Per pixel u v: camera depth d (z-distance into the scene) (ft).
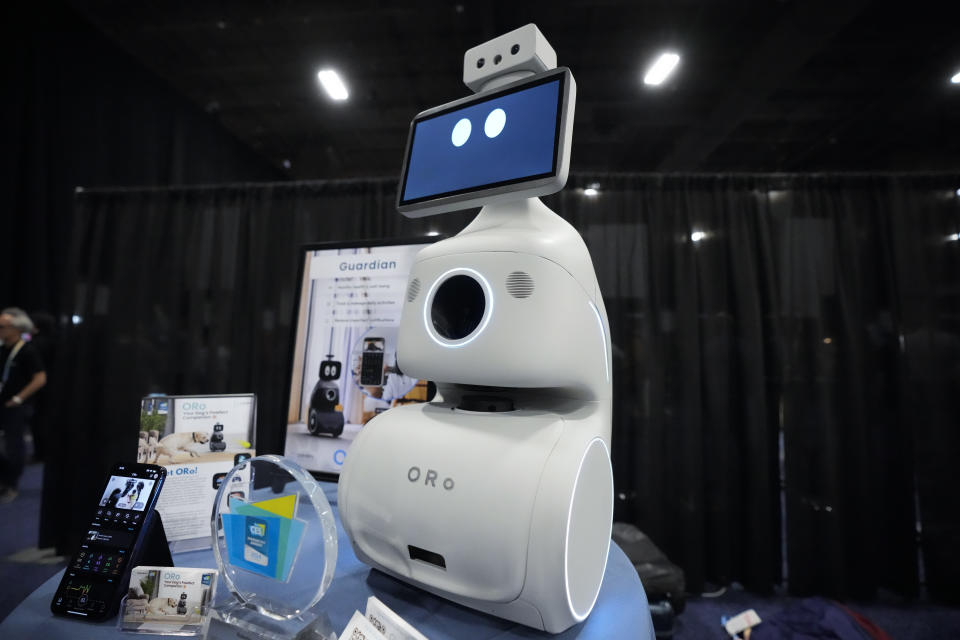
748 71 11.16
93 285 8.21
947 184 7.39
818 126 13.50
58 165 11.19
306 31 10.91
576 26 10.20
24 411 10.16
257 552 1.99
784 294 7.45
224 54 11.76
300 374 3.76
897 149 13.98
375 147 15.90
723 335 7.48
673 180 7.84
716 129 13.50
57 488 7.77
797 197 7.64
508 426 1.98
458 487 1.86
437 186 2.42
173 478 2.69
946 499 7.00
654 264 7.68
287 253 8.05
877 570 6.99
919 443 7.16
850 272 7.41
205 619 1.93
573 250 2.17
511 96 2.28
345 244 3.87
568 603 1.73
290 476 2.08
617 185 7.91
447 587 1.87
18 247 10.88
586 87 12.05
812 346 7.32
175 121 13.47
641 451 7.36
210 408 2.86
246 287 8.16
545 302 1.98
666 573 6.12
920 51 10.49
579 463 1.79
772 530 7.34
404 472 2.01
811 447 7.18
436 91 12.87
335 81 12.58
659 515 7.23
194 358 8.09
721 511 7.16
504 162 2.20
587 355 2.11
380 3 9.90
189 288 8.25
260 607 1.94
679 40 10.46
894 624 6.40
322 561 1.99
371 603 1.73
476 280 2.08
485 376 2.01
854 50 10.52
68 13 11.04
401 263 3.71
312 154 16.51
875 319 7.46
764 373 7.48
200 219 8.34
